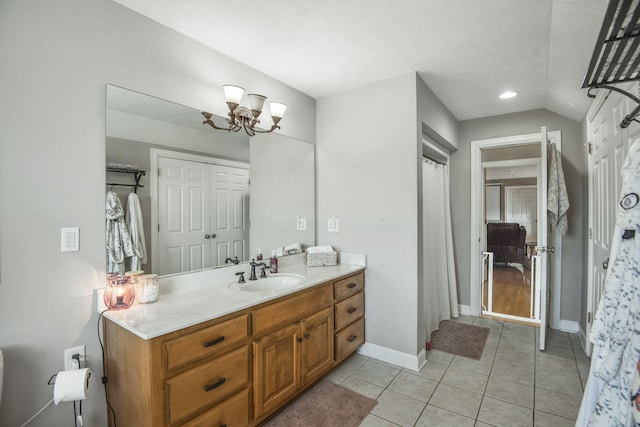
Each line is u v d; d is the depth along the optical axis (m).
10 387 1.27
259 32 1.84
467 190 3.64
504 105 3.12
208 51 2.00
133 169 1.65
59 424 1.39
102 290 1.51
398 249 2.47
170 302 1.62
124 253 1.61
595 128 2.43
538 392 2.05
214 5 1.59
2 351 1.25
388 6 1.61
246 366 1.59
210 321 1.43
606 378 1.03
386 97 2.51
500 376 2.26
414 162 2.38
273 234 2.50
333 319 2.25
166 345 1.27
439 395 2.03
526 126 3.29
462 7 1.62
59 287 1.39
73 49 1.42
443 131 3.07
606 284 1.12
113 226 1.57
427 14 1.68
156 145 1.75
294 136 2.69
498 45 1.99
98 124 1.51
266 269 2.40
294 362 1.88
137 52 1.65
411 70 2.35
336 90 2.74
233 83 2.16
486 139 3.51
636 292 0.98
